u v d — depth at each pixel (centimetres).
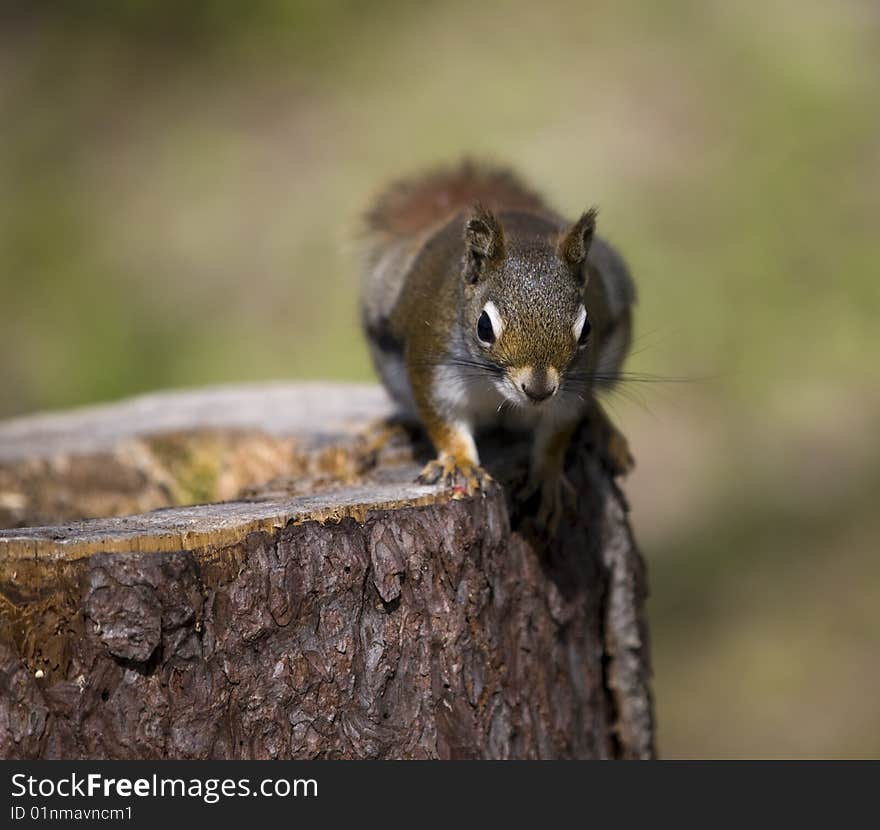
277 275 1642
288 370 1542
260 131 1856
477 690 622
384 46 1994
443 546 610
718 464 1512
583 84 1886
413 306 736
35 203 1788
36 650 540
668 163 1759
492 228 659
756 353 1596
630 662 755
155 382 1571
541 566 677
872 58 1908
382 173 1736
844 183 1752
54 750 543
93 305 1647
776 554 1416
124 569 534
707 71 1900
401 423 827
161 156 1842
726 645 1329
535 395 634
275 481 722
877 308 1630
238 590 560
